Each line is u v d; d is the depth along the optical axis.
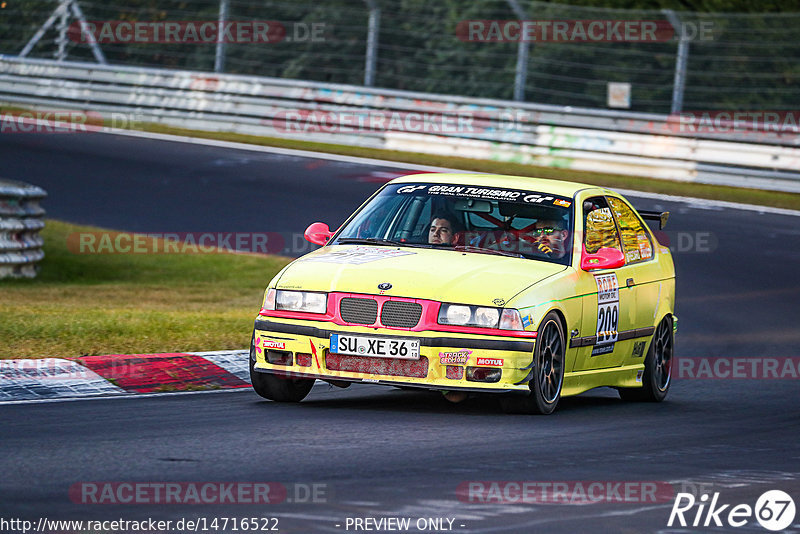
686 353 42.47
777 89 106.69
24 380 28.91
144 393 28.91
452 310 26.25
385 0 118.44
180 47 120.88
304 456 21.09
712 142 83.56
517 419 26.75
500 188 30.89
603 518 17.34
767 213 74.75
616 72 110.06
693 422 28.06
